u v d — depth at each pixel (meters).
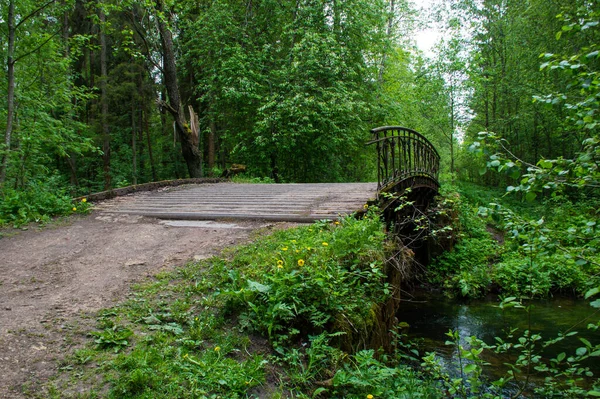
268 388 2.88
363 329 3.74
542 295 9.95
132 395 2.56
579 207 14.23
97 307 3.74
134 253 5.31
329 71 15.69
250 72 15.87
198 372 2.80
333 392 2.98
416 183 10.32
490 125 22.22
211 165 20.97
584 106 3.12
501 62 22.34
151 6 11.90
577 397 3.78
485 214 3.32
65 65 10.10
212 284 4.14
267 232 5.90
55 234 6.21
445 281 10.97
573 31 3.26
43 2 9.18
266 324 3.37
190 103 22.66
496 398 3.65
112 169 22.64
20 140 9.01
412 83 25.14
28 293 4.04
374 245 4.81
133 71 20.95
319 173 18.58
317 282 3.65
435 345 6.89
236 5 17.81
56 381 2.65
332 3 16.36
